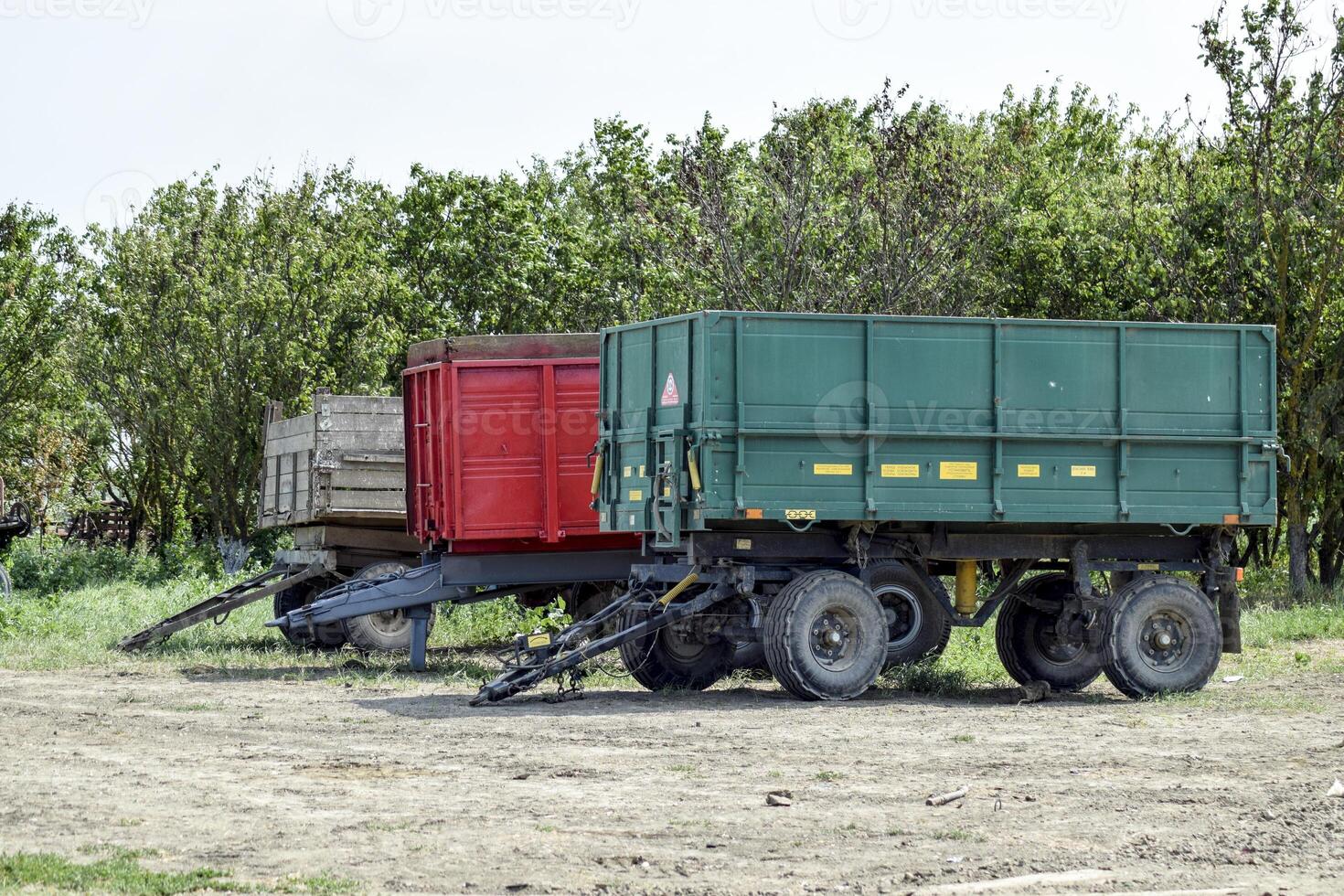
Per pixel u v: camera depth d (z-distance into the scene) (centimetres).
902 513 1484
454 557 1834
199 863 786
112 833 855
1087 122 4925
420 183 4406
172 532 4397
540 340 1864
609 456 1628
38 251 4319
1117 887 759
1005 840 856
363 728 1290
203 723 1312
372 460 2031
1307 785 1026
